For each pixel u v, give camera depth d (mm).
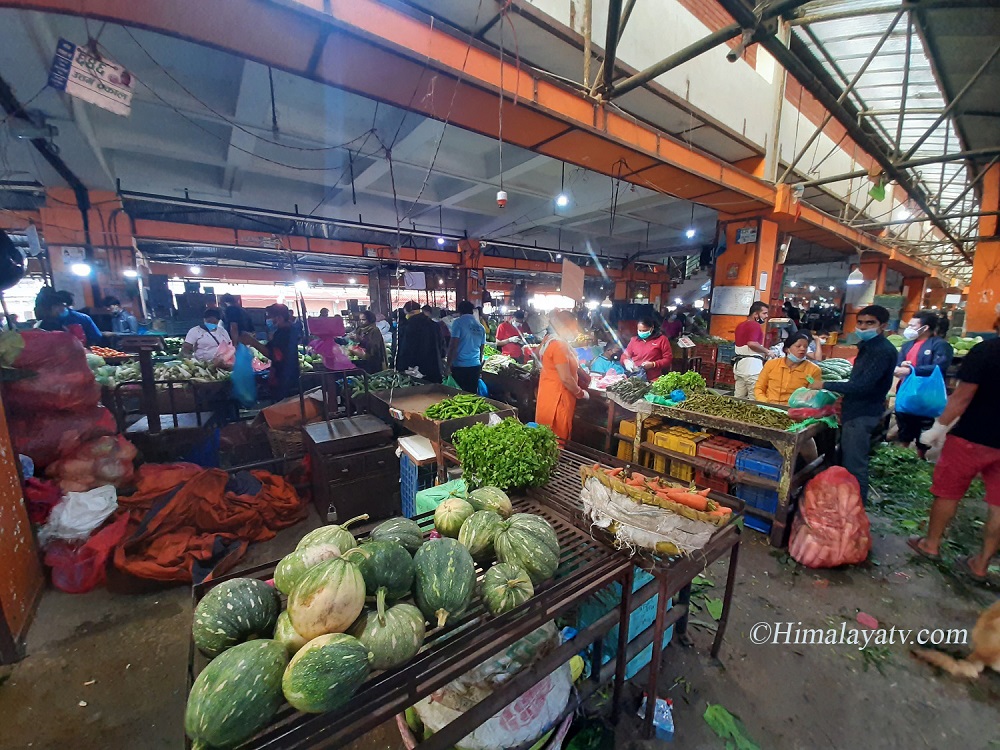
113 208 8047
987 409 2527
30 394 2543
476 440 2158
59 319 4961
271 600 1099
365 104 6074
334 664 877
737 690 1919
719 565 2844
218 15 2543
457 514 1544
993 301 7191
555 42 4277
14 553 2205
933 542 2891
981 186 7680
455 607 1157
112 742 1699
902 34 4395
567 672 1599
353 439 3268
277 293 26922
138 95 5145
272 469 3691
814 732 1732
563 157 5039
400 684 977
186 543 2641
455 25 3977
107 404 3391
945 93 4781
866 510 3572
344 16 2709
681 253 18812
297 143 6926
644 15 4816
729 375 7844
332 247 12156
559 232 16188
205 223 10164
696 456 3477
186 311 10484
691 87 5543
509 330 8422
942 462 2771
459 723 1143
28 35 3439
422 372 5785
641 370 4914
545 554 1374
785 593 2564
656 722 1688
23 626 2184
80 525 2514
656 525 1535
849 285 15312
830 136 8789
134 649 2137
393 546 1168
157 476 2932
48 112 4816
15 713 1815
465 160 8719
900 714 1812
